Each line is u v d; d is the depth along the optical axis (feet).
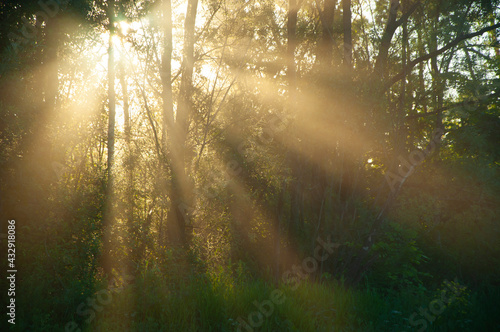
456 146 42.55
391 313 25.95
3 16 26.32
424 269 36.68
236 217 34.27
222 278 27.14
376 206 33.45
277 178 32.68
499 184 37.42
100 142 32.07
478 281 35.19
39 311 20.68
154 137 33.47
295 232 32.78
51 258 23.45
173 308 22.31
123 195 30.50
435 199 37.63
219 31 36.11
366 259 32.81
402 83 35.29
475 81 41.04
